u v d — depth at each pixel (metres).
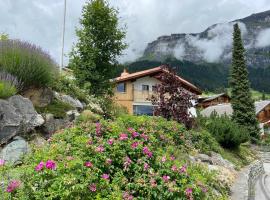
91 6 20.95
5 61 11.44
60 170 5.61
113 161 7.00
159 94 17.47
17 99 10.14
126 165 6.93
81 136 7.56
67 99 13.23
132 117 12.48
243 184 13.34
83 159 6.45
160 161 7.44
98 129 8.07
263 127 59.31
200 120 22.64
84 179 5.66
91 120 12.08
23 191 5.37
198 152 15.09
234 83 43.09
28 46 12.31
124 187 6.56
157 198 6.60
